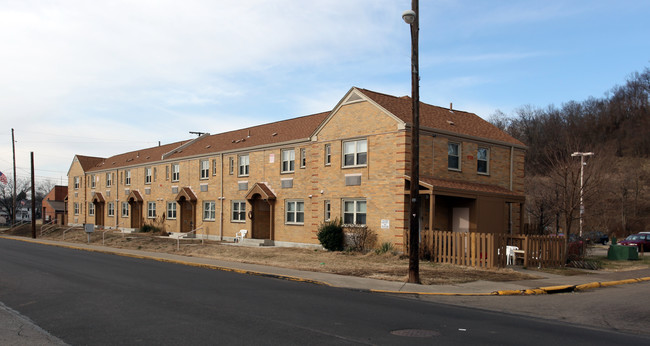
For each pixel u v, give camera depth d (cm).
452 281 1587
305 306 1122
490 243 1894
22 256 2408
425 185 2198
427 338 838
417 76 1545
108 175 5409
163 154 4397
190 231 3728
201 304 1126
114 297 1212
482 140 2667
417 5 1541
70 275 1652
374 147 2434
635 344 843
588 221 4672
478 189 2433
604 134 8819
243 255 2444
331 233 2517
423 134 2394
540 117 8694
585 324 1016
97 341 789
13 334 835
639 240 3606
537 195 4278
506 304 1248
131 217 4872
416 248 1548
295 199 2994
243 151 3456
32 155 4500
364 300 1241
